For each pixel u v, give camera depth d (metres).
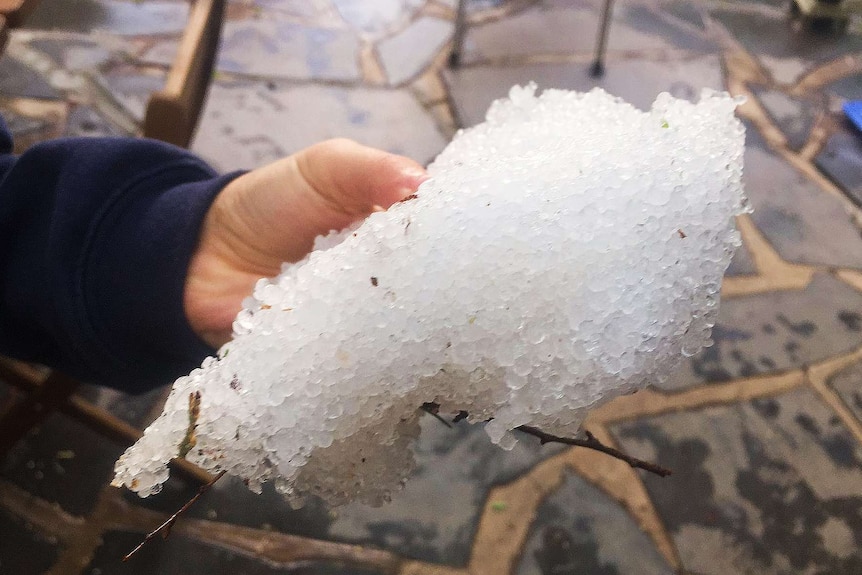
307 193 0.34
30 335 0.36
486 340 0.25
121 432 0.55
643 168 0.25
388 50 0.94
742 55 0.99
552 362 0.25
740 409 0.64
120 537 0.55
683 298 0.26
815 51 1.01
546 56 0.96
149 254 0.33
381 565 0.55
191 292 0.34
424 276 0.24
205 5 0.42
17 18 0.41
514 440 0.26
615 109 0.30
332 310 0.25
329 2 1.00
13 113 0.78
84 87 0.82
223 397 0.24
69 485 0.56
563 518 0.58
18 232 0.34
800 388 0.66
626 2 1.06
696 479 0.60
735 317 0.71
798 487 0.60
